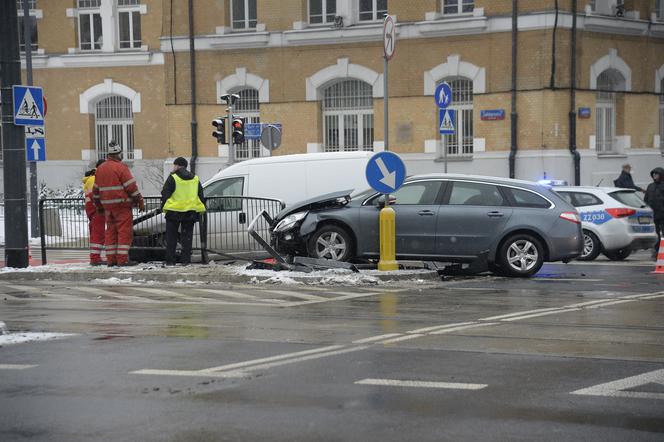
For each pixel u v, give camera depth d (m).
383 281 17.88
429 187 19.27
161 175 47.38
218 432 7.37
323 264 18.69
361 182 22.05
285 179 22.27
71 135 49.50
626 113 38.16
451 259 18.91
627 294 16.06
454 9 37.41
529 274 18.80
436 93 25.48
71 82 49.31
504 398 8.39
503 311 13.93
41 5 49.12
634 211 23.84
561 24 35.53
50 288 17.61
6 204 20.11
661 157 39.53
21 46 49.59
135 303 15.27
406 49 37.88
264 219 20.70
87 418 7.82
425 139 37.78
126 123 49.50
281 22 39.69
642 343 11.16
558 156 35.66
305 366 9.79
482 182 19.08
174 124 41.59
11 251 20.09
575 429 7.39
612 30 37.25
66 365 9.99
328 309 14.27
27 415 7.95
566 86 35.91
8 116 20.02
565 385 8.89
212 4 40.75
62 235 22.28
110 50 48.59
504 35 36.12
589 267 21.86
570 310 14.01
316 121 39.53
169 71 41.50
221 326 12.63
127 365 9.95
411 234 19.00
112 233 19.94
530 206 18.81
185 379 9.23
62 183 49.59
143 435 7.32
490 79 36.47
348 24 38.53
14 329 12.55
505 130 36.34
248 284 17.80
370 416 7.79
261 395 8.53
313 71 39.47
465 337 11.58
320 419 7.70
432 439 7.13
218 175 22.62
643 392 8.61
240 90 41.16
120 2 49.06
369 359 10.15
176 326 12.67
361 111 39.31
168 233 19.84
